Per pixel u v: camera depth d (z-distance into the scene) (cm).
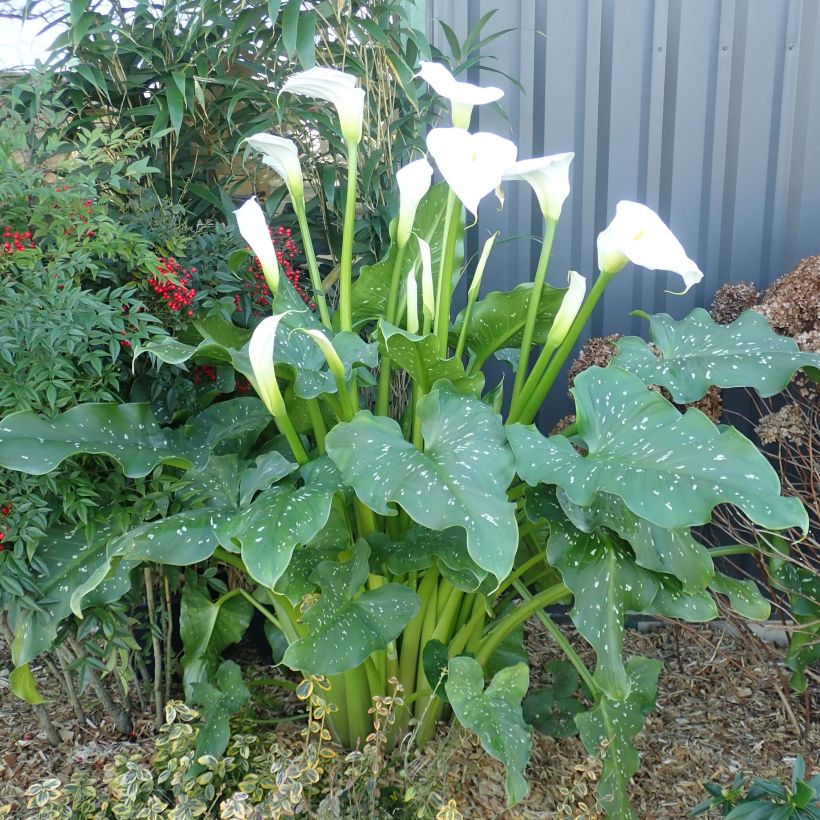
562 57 250
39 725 197
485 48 251
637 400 145
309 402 169
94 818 149
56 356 147
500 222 261
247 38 221
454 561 152
